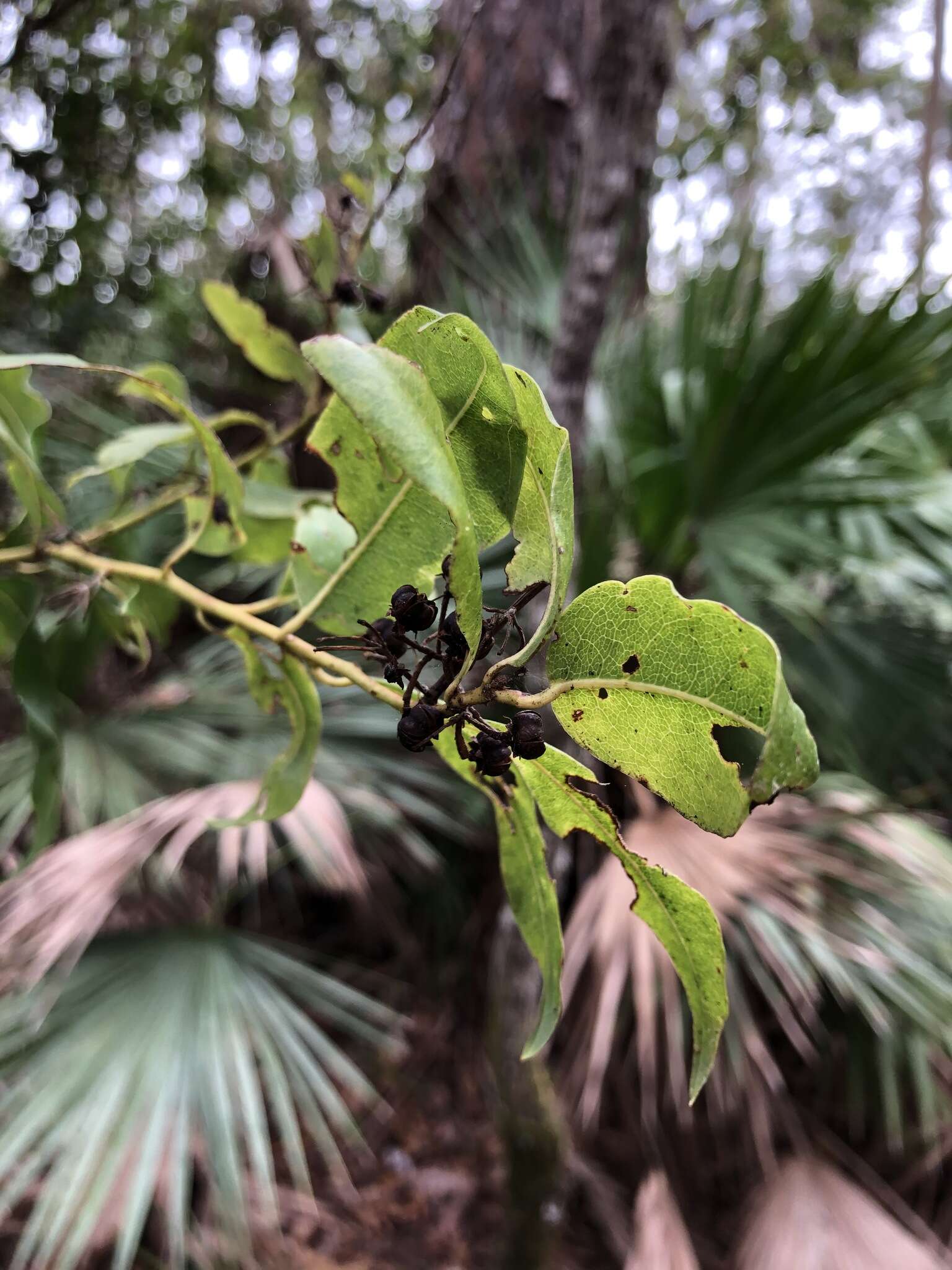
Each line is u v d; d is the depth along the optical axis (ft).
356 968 1.86
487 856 1.70
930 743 1.58
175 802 1.17
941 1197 1.32
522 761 0.40
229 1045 1.06
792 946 1.15
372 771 1.43
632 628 0.33
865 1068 1.27
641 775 0.34
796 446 1.35
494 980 1.08
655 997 1.13
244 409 2.23
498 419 0.37
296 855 1.52
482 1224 1.49
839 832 1.27
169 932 1.24
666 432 1.49
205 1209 1.26
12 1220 1.23
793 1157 1.25
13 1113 0.96
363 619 0.47
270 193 2.13
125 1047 1.02
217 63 2.00
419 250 2.04
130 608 0.73
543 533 0.37
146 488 0.82
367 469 0.44
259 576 1.52
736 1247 1.22
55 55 1.62
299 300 2.09
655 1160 1.29
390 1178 1.57
